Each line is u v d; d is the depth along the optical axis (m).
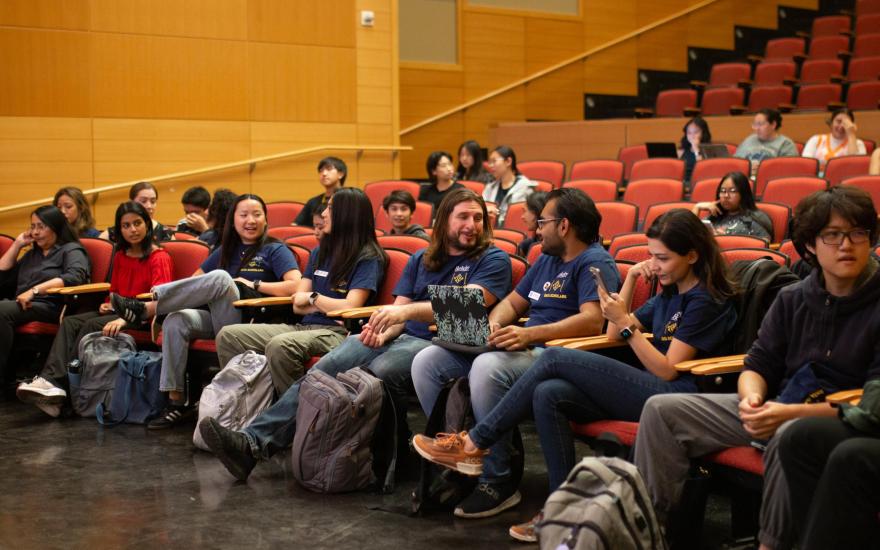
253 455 3.27
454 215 3.38
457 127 10.63
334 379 3.21
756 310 2.69
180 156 7.97
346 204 3.78
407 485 3.24
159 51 7.85
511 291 3.41
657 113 10.47
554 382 2.66
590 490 2.19
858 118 7.92
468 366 3.11
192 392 4.11
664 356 2.67
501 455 2.95
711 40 12.44
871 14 11.08
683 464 2.41
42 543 2.70
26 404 4.54
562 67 11.30
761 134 7.21
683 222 2.69
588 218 3.08
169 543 2.69
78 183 7.60
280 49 8.34
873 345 2.27
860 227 2.23
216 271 3.96
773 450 2.20
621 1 11.76
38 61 7.42
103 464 3.51
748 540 2.59
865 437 2.03
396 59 8.89
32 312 4.70
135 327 4.27
